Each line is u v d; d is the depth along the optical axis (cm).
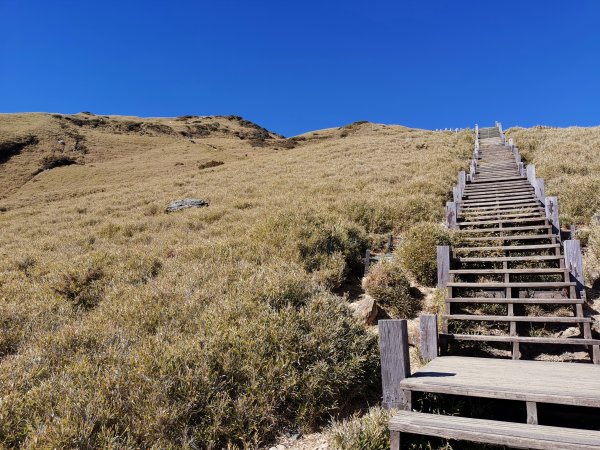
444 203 1343
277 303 532
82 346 477
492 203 1120
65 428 307
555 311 581
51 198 2952
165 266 801
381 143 3422
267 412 368
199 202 1839
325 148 3656
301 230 866
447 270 655
